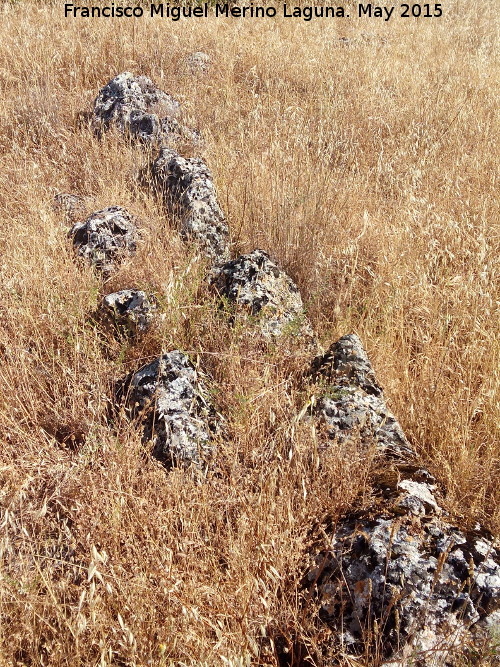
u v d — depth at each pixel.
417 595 2.43
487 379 3.79
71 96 7.79
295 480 2.98
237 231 5.50
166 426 3.19
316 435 3.23
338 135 7.24
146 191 5.80
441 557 2.29
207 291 4.38
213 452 3.17
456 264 5.08
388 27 11.50
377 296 4.61
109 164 6.23
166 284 4.22
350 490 2.87
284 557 2.61
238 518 2.71
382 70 9.13
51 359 3.87
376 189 6.23
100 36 9.23
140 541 2.66
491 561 2.55
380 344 4.12
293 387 3.65
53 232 4.82
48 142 6.79
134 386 3.46
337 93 8.14
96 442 3.16
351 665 2.25
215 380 3.73
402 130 7.56
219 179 5.85
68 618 2.39
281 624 2.50
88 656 2.29
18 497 2.76
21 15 9.73
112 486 2.80
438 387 3.77
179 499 2.82
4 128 6.97
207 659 2.17
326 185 5.72
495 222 5.50
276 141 6.32
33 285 4.29
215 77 8.80
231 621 2.41
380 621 2.41
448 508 2.93
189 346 3.98
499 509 3.11
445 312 4.50
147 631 2.29
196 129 7.22
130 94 7.17
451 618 2.39
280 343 3.94
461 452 3.31
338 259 5.05
